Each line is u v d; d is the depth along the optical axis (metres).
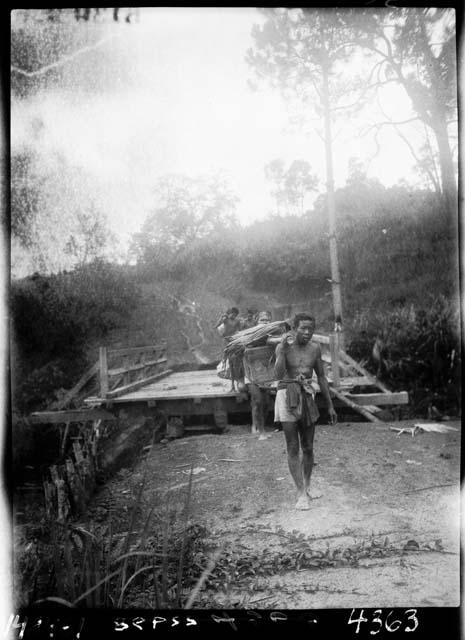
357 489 3.83
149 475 4.48
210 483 4.11
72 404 5.55
